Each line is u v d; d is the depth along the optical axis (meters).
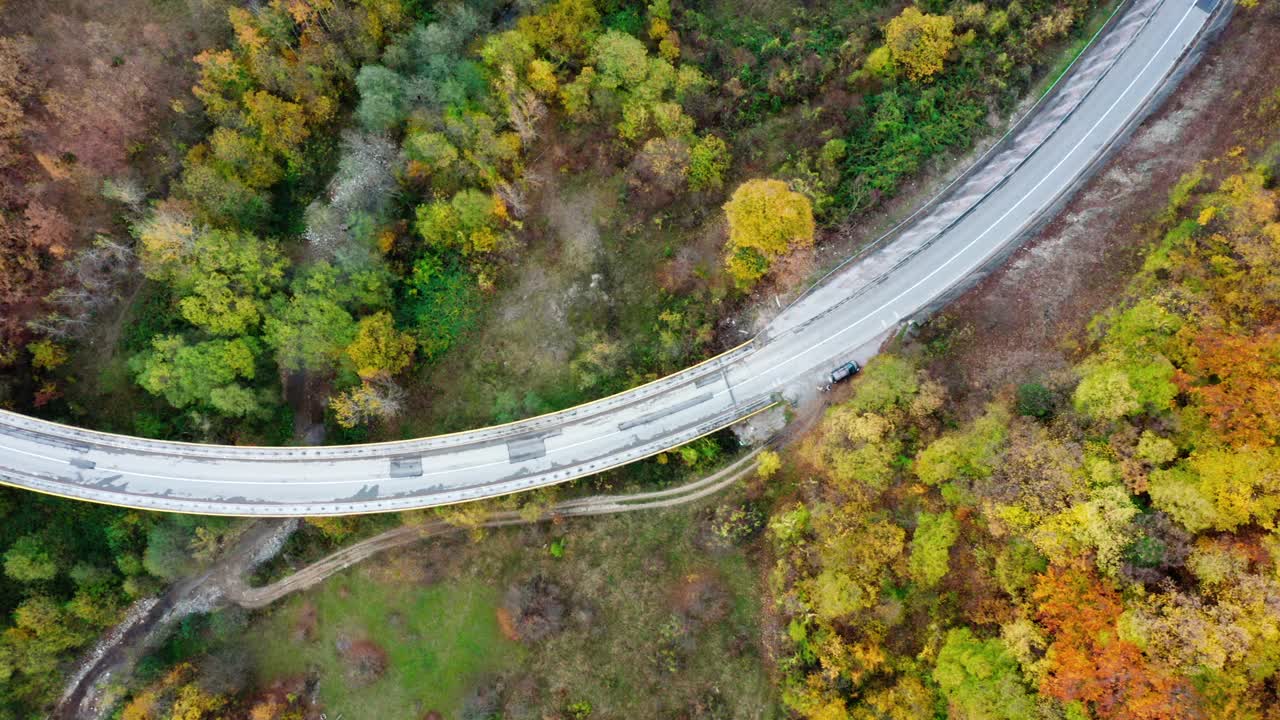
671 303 90.06
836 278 86.12
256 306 86.88
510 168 92.19
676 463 88.31
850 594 70.56
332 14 89.19
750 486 85.81
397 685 89.31
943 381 79.56
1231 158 76.56
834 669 71.38
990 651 63.00
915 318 83.75
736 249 84.62
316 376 94.62
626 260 92.50
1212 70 81.81
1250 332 64.12
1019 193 83.88
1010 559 65.06
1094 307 77.88
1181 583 58.88
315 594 92.19
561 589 88.25
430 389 93.06
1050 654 59.56
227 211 89.19
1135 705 55.88
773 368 86.25
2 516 87.19
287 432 93.00
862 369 84.00
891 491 74.81
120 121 89.62
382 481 88.62
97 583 88.19
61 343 90.81
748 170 90.44
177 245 85.19
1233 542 58.25
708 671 83.75
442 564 90.81
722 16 97.06
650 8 93.38
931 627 68.62
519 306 93.50
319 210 89.75
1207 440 60.91
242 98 91.25
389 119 88.31
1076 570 60.84
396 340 88.69
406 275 94.69
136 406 91.81
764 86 92.31
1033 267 81.88
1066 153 83.81
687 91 90.19
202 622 91.81
